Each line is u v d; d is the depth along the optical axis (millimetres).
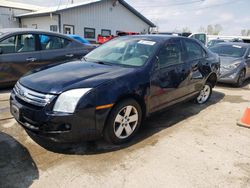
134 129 3326
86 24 17938
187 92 4387
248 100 5793
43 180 2416
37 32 5738
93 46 6871
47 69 3410
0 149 2949
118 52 3889
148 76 3348
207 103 5371
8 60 5254
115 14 19938
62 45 6152
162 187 2391
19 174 2490
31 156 2828
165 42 3850
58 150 2986
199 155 3018
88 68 3340
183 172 2645
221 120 4305
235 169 2752
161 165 2760
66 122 2625
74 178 2467
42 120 2635
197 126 3973
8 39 5270
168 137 3496
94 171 2598
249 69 7957
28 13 19219
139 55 3637
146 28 23094
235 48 8047
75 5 17062
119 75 3068
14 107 2973
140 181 2465
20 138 3244
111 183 2416
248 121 4020
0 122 3742
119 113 3035
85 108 2668
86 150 3018
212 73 5129
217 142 3410
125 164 2750
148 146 3193
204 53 4938
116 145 3176
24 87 2930
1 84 5320
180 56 4109
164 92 3701
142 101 3297
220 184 2477
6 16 19828
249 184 2496
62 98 2635
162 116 4387
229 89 7047
